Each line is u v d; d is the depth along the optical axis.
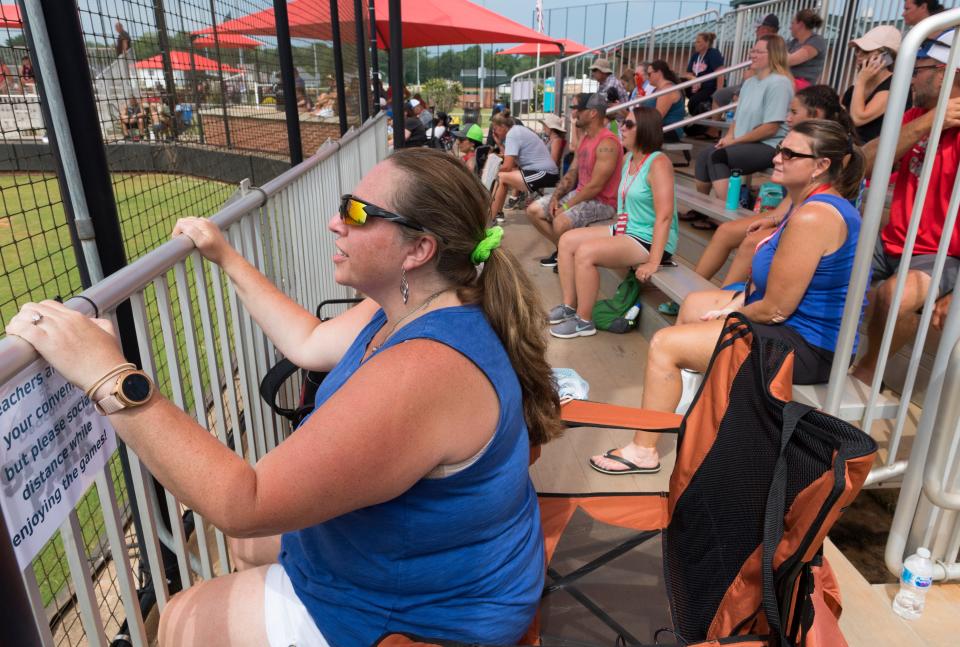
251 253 2.21
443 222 1.25
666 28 9.62
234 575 1.38
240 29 3.70
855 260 2.17
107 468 1.20
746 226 4.05
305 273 3.14
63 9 1.56
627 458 2.84
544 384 1.44
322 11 6.11
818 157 2.44
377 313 1.52
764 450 1.43
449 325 1.23
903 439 2.86
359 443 1.05
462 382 1.16
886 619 2.05
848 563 2.28
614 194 5.20
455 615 1.27
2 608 0.54
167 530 2.04
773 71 5.17
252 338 2.06
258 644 1.30
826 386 2.60
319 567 1.31
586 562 1.71
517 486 1.30
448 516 1.21
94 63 2.06
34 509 0.94
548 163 8.11
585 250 4.26
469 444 1.18
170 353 1.56
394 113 6.67
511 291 1.34
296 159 3.80
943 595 2.13
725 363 1.65
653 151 4.14
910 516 2.13
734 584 1.42
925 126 2.72
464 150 11.42
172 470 1.00
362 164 5.94
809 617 1.19
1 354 0.86
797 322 2.58
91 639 1.22
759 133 5.21
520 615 1.36
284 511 1.04
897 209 2.97
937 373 1.97
